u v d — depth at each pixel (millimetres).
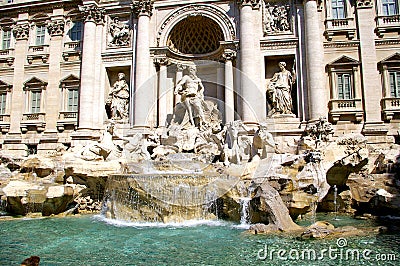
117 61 29047
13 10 33312
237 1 26797
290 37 26531
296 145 23672
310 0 25906
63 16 32000
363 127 25344
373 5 27062
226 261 9906
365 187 18141
